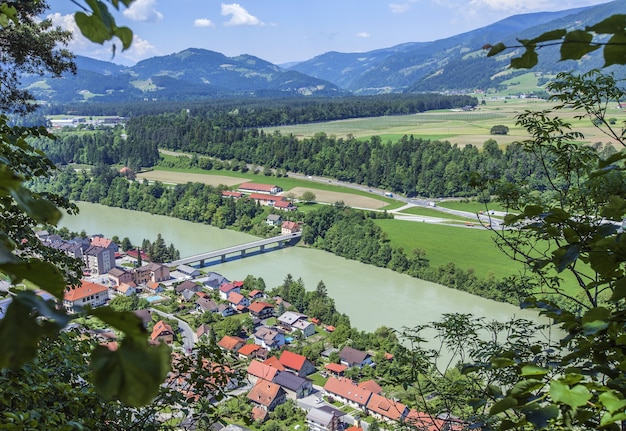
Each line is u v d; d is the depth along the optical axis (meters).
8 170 1.06
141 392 0.96
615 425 2.25
